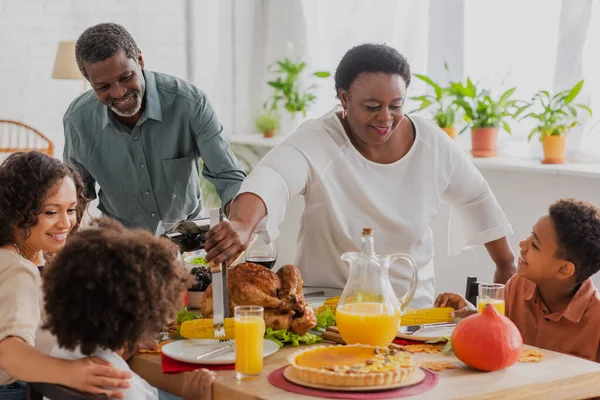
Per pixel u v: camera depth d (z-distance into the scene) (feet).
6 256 6.63
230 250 6.64
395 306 6.44
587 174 12.64
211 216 6.84
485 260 13.91
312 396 5.42
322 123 8.30
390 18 16.47
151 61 20.04
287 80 18.49
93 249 5.50
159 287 5.60
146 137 10.09
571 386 5.90
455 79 15.55
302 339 6.66
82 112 10.19
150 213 10.55
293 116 18.79
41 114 19.47
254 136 19.75
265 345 6.51
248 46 20.21
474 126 14.58
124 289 5.46
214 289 6.57
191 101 10.03
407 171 8.25
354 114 7.69
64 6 19.39
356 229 8.21
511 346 5.95
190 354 6.33
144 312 5.52
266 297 6.68
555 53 14.10
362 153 8.19
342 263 8.30
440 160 8.36
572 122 13.69
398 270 8.25
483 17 15.03
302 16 18.54
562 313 7.49
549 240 7.32
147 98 9.86
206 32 20.36
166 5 20.06
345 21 17.44
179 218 10.57
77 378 5.61
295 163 7.96
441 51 15.69
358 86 7.56
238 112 20.51
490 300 6.95
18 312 6.29
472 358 5.96
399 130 8.24
